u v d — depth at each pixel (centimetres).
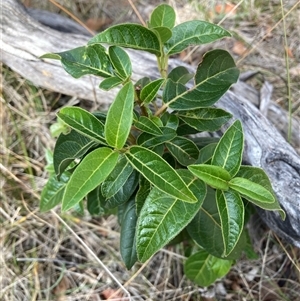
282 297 58
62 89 62
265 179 37
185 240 59
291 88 69
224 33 41
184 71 47
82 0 80
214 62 43
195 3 78
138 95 40
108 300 60
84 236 64
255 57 72
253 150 50
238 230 36
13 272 62
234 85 61
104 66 41
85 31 71
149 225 36
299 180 47
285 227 49
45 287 62
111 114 33
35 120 69
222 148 37
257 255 59
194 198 32
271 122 58
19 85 69
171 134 39
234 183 36
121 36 39
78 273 62
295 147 60
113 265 62
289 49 72
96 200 51
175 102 42
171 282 61
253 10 76
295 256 58
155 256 62
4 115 69
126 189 43
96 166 32
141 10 80
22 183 65
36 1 77
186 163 43
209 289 60
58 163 40
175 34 42
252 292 60
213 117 43
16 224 64
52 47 59
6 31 60
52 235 64
